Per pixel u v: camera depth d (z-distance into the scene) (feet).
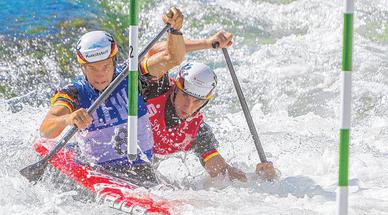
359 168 68.90
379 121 96.02
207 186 65.72
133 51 54.03
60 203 57.16
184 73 64.08
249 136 85.51
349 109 40.73
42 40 111.65
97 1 123.03
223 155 76.95
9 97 100.83
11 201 57.98
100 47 60.34
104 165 62.64
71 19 116.98
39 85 104.47
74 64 109.91
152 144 64.75
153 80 64.64
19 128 81.82
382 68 113.29
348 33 40.40
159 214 53.21
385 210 54.65
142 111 63.93
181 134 66.59
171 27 63.77
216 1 134.92
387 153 76.74
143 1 128.77
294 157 75.10
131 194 57.06
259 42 124.06
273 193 62.64
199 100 64.59
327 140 82.89
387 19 131.75
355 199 57.57
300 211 54.29
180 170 70.85
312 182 65.00
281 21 131.95
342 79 40.68
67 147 64.75
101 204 56.34
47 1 120.67
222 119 98.48
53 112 60.95
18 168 64.39
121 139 62.64
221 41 70.49
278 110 103.91
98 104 59.98
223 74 113.60
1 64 106.63
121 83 63.41
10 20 114.62
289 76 112.57
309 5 135.74
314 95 106.83
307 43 123.85
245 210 55.01
